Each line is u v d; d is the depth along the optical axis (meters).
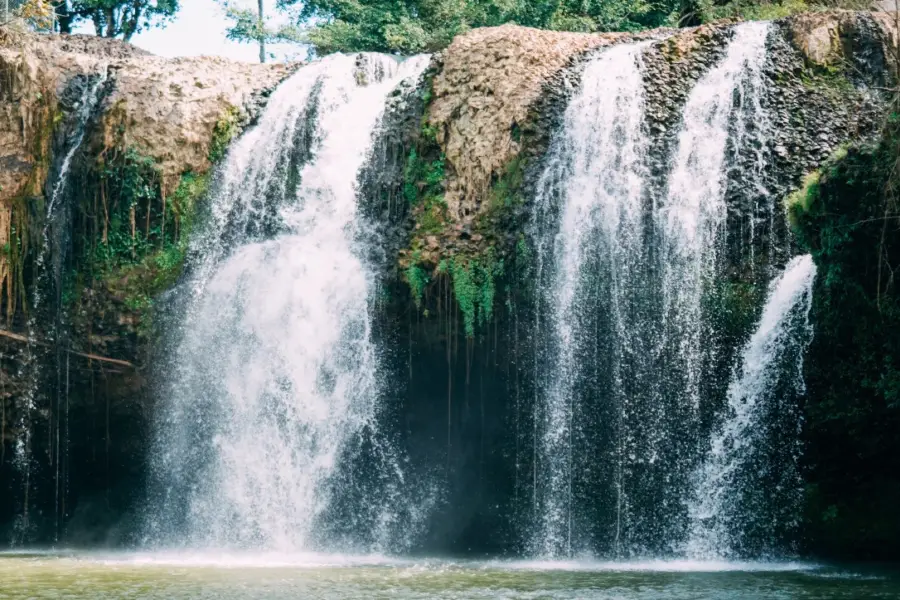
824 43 20.61
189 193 23.05
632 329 20.28
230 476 22.33
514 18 31.45
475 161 21.27
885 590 14.52
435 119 21.89
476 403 21.22
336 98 23.47
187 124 23.19
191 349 22.70
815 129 20.06
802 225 19.11
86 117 23.62
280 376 22.25
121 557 20.22
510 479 21.19
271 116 23.78
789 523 19.31
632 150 20.80
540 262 20.69
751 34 20.95
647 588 14.82
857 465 19.08
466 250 20.89
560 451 20.62
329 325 22.05
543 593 14.30
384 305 21.55
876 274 18.09
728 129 20.48
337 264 22.22
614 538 20.11
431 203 21.56
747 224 19.80
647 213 20.47
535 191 20.86
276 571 17.34
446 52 22.33
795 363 19.08
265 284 22.61
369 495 21.88
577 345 20.53
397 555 20.88
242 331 22.56
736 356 19.56
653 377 20.08
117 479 23.30
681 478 19.77
